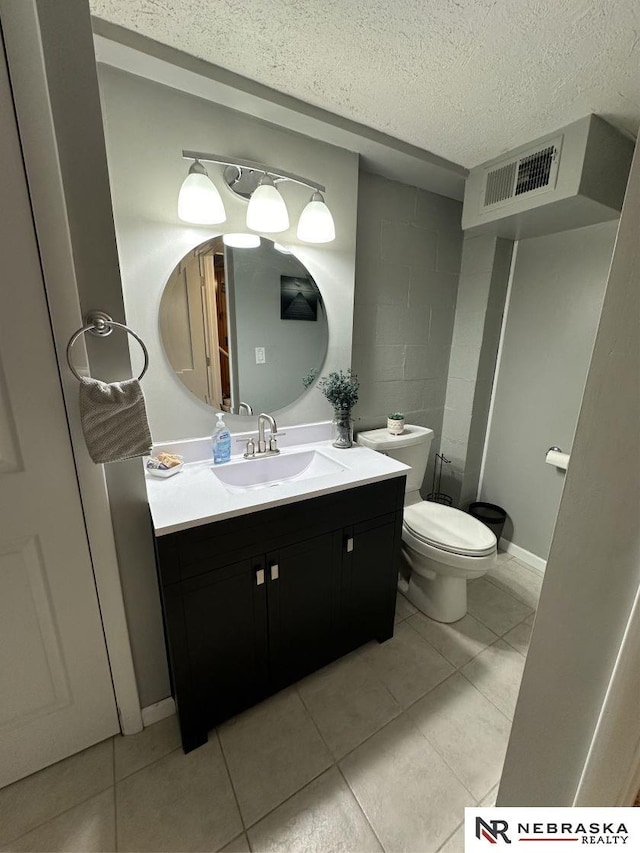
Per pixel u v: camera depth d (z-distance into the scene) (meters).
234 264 1.43
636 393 0.42
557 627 0.54
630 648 0.45
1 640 1.00
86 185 0.86
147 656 1.23
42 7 0.75
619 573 0.46
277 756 1.17
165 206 1.26
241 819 1.02
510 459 2.26
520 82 1.16
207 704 1.18
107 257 0.92
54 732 1.13
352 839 0.98
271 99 1.24
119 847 0.96
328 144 1.50
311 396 1.73
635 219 0.40
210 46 1.05
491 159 1.64
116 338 0.97
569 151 1.36
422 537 1.64
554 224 1.73
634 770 0.49
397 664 1.51
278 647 1.29
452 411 2.36
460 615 1.75
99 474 1.01
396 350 2.07
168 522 1.00
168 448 1.42
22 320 0.85
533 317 2.04
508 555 2.31
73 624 1.08
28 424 0.91
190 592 1.07
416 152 1.58
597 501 0.47
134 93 1.15
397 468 1.44
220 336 1.46
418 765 1.16
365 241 1.81
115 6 0.92
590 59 1.05
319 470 1.60
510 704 1.36
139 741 1.21
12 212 0.80
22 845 0.97
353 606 1.45
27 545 0.98
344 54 1.07
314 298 1.63
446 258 2.13
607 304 0.43
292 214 1.50
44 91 0.77
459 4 0.89
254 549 1.15
